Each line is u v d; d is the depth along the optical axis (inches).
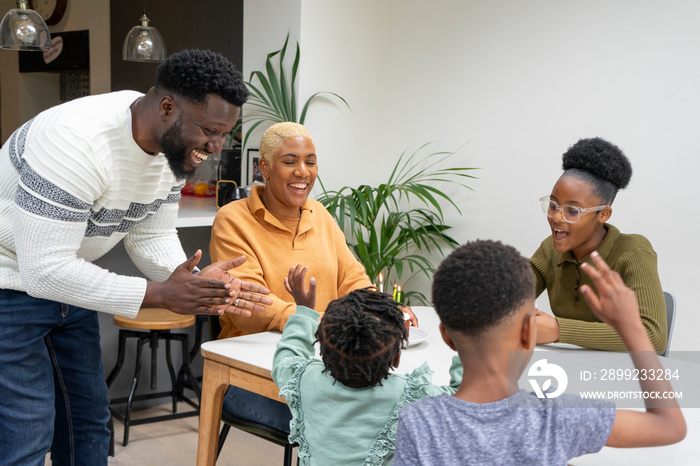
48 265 60.4
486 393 38.6
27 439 67.3
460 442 37.6
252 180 143.0
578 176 72.0
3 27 122.4
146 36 138.3
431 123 150.6
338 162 149.9
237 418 76.2
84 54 194.5
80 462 77.1
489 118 140.9
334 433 47.2
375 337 44.8
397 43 155.1
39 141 60.2
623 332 38.4
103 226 67.3
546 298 132.3
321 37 142.6
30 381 67.4
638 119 120.8
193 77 58.8
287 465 75.9
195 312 65.1
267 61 139.5
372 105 156.1
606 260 75.3
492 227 141.6
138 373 114.2
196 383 122.3
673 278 118.1
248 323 77.7
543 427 37.3
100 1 188.9
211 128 60.8
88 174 60.4
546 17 131.5
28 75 215.3
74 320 72.3
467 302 37.5
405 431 38.9
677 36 115.5
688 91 114.7
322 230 90.7
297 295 60.6
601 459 46.1
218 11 157.0
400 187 141.7
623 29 121.8
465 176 144.9
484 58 140.9
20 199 60.1
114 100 64.3
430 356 67.1
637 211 122.1
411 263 156.9
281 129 85.4
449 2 145.6
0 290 65.3
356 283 91.4
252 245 84.4
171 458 108.2
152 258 78.2
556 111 131.2
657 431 37.8
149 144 63.6
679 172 116.4
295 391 50.4
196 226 125.5
